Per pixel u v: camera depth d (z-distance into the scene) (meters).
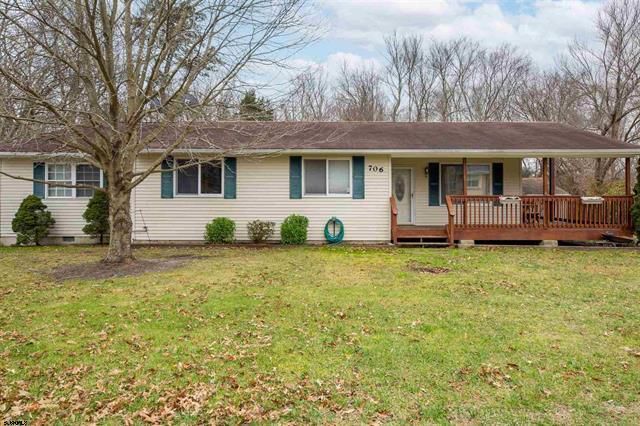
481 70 35.44
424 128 16.88
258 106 10.03
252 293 7.21
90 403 3.66
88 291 7.38
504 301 6.72
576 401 3.63
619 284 7.94
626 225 13.55
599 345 4.85
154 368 4.30
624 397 3.69
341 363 4.39
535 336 5.14
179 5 9.29
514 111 33.34
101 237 14.64
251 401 3.66
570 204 13.67
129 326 5.55
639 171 13.31
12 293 7.27
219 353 4.67
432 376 4.09
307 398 3.70
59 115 8.24
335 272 9.09
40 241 14.42
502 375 4.10
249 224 13.94
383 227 14.20
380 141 14.48
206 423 3.36
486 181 15.62
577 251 12.42
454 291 7.38
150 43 9.25
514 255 11.58
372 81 36.47
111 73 9.00
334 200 14.17
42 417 3.45
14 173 14.55
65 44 8.97
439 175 15.67
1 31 8.54
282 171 14.16
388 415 3.43
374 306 6.43
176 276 8.59
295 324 5.61
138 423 3.36
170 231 14.09
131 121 9.20
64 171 14.59
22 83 8.09
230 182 14.11
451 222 13.46
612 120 25.25
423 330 5.35
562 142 14.26
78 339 5.12
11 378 4.12
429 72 36.50
